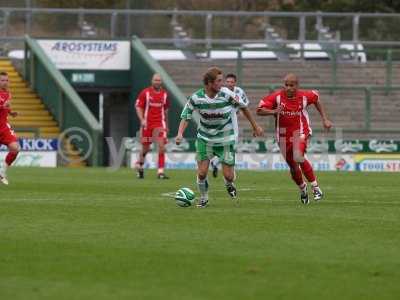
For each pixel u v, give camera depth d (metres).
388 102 110.88
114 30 114.62
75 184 65.25
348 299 26.45
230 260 31.88
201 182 48.03
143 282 28.36
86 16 114.00
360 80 114.81
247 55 117.75
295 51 115.94
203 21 117.19
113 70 111.19
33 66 106.75
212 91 46.50
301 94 50.19
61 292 26.91
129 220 42.31
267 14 118.31
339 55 117.44
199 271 30.02
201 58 115.69
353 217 44.00
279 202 51.47
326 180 73.62
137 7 127.19
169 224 40.88
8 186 62.72
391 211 47.06
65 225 40.47
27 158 95.00
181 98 98.69
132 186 63.78
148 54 108.00
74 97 97.31
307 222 41.84
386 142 97.12
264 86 107.50
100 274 29.53
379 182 71.12
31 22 112.69
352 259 32.19
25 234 37.62
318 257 32.50
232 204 49.97
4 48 111.94
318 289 27.62
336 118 109.19
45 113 103.38
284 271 30.09
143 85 107.50
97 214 44.66
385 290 27.61
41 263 31.23
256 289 27.48
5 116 62.75
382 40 119.81
